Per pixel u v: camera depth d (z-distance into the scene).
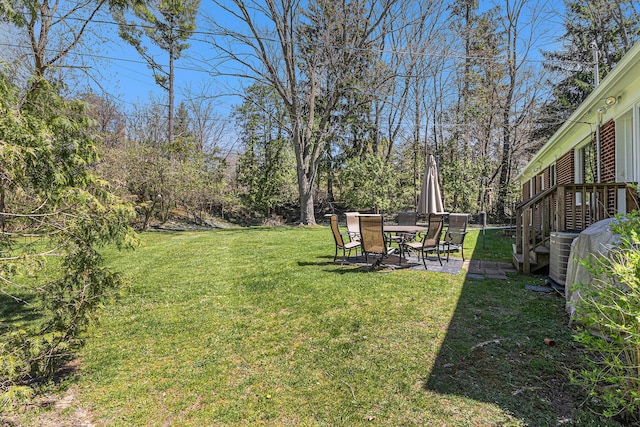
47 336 2.37
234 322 3.67
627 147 5.98
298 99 15.97
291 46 15.30
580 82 18.48
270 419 2.07
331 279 5.22
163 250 8.82
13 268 2.38
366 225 5.86
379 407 2.13
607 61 17.61
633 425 1.87
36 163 2.59
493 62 18.98
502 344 2.90
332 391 2.33
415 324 3.38
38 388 2.47
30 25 6.01
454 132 19.48
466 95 20.09
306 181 16.83
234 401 2.27
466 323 3.38
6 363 2.12
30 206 2.67
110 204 2.95
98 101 15.68
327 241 10.03
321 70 15.90
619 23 16.28
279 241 10.19
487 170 19.12
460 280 5.07
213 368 2.71
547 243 5.62
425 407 2.11
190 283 5.36
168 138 21.08
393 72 16.62
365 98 16.64
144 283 5.41
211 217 19.14
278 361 2.77
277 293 4.61
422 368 2.56
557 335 3.05
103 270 2.92
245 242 10.09
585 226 5.16
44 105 2.94
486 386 2.31
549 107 19.27
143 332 3.47
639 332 1.76
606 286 2.01
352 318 3.60
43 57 6.51
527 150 20.59
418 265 6.26
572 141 9.05
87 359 2.93
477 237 11.27
